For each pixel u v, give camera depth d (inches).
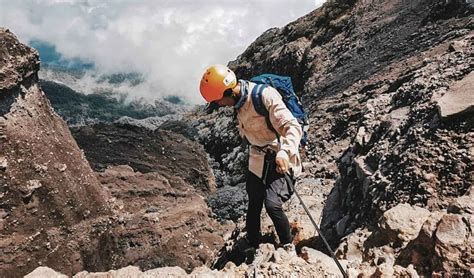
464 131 256.7
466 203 177.0
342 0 1672.0
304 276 183.9
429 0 1149.7
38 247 555.2
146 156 1087.6
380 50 1063.6
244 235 337.7
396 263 186.1
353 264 199.6
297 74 1585.9
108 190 757.3
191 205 789.2
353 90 863.7
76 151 695.1
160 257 668.7
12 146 573.3
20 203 561.0
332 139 725.3
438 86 326.0
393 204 251.4
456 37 742.5
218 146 1493.6
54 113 695.1
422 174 249.6
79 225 622.5
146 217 708.7
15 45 599.5
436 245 165.6
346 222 299.3
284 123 183.2
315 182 529.0
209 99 193.0
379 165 293.9
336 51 1374.3
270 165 200.8
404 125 308.7
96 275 180.1
